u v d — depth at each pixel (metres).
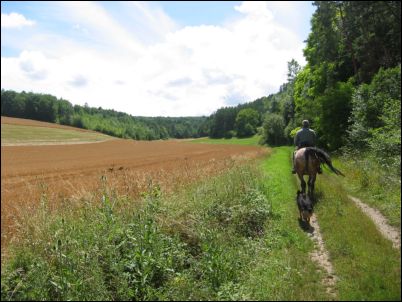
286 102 76.75
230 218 10.38
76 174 29.25
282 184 16.73
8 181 25.73
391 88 21.09
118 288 7.16
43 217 8.60
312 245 8.73
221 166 20.98
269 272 7.35
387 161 14.52
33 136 86.44
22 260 7.71
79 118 142.75
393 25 29.77
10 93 137.00
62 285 6.88
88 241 8.03
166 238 8.48
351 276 6.94
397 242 8.53
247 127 140.88
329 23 31.94
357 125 21.58
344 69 36.94
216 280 7.37
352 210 10.79
